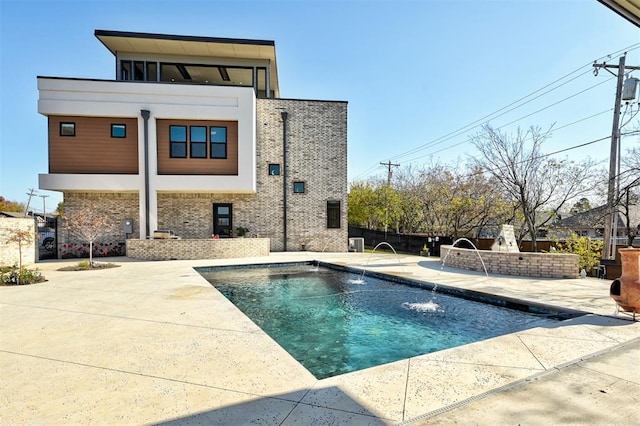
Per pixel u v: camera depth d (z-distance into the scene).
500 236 10.34
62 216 12.49
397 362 2.88
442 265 10.23
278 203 14.44
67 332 3.82
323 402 2.19
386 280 8.38
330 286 7.81
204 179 12.59
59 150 12.25
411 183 24.34
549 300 5.36
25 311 4.78
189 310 4.82
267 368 2.79
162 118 12.59
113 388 2.43
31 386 2.48
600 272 9.80
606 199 12.59
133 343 3.43
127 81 12.18
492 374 2.61
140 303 5.26
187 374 2.67
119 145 12.59
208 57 14.66
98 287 6.65
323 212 14.77
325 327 4.82
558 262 7.71
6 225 9.89
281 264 10.86
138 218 13.07
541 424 1.92
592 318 4.27
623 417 2.00
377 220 22.91
